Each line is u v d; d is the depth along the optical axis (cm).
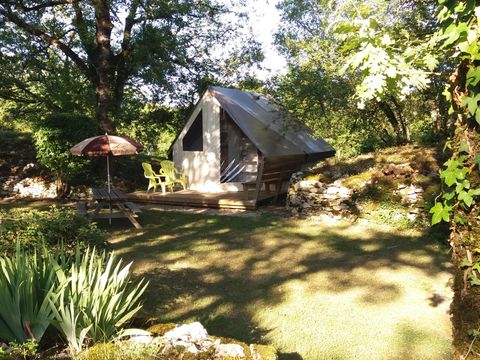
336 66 991
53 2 1526
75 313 294
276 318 489
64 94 1802
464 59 240
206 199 1178
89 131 1348
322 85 1101
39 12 1602
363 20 276
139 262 700
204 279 620
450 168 242
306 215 1020
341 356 406
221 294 562
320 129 1280
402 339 436
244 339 439
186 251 764
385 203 920
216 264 689
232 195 1264
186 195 1267
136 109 1925
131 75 1716
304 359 401
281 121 1453
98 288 323
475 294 240
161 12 1558
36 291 319
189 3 1617
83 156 1338
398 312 501
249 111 1363
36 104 1906
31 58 1706
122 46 1652
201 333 315
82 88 1858
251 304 529
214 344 294
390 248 761
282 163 1234
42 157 1321
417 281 598
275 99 1290
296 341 434
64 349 288
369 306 519
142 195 1284
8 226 500
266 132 1293
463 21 237
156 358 269
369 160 1107
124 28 1644
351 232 885
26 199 1345
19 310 291
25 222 524
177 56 1659
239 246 793
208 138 1387
